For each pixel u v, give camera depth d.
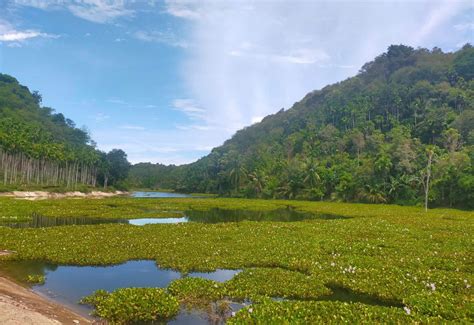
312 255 22.27
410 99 140.38
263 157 146.50
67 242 24.83
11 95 195.50
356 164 105.25
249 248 24.30
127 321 12.95
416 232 31.06
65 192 102.50
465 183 72.06
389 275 17.84
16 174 104.81
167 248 24.09
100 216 44.69
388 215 50.12
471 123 106.56
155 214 49.81
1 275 18.02
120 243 25.12
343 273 18.41
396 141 103.88
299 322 11.87
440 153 94.44
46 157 107.19
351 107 152.00
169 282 17.81
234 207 69.06
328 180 101.38
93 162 132.38
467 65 153.25
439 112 119.62
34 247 23.05
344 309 13.04
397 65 193.88
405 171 89.44
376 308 13.29
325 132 140.38
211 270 19.70
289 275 18.03
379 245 25.55
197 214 52.97
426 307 13.65
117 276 18.69
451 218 47.12
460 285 16.06
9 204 51.06
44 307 13.20
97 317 13.29
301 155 135.50
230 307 14.40
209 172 166.25
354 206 73.88
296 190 107.31
